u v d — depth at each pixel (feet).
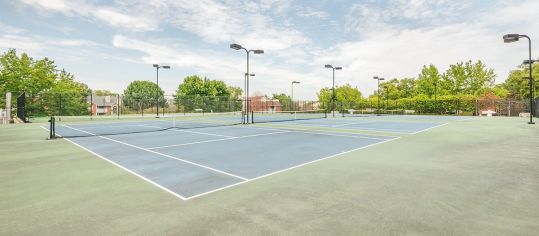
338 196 16.70
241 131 58.13
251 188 18.42
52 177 21.30
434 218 13.41
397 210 14.43
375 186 18.65
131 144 39.17
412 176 21.18
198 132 56.29
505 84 219.61
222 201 15.94
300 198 16.38
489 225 12.59
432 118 114.52
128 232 12.13
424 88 206.90
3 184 19.42
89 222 13.16
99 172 22.89
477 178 20.49
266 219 13.44
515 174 21.65
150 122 91.15
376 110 190.39
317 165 25.30
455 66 199.21
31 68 156.35
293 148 35.32
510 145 36.83
